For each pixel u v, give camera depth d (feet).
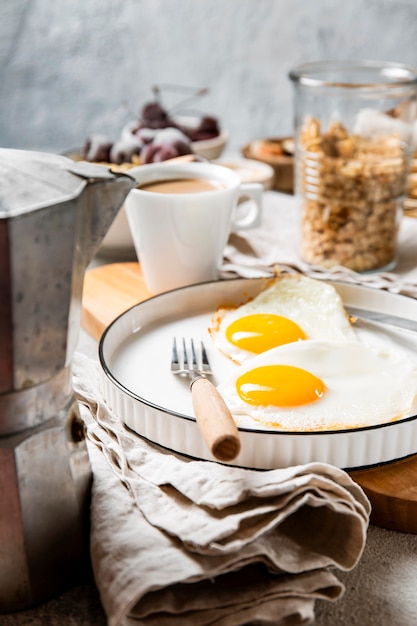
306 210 2.88
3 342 1.62
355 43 4.47
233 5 4.60
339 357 2.17
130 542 1.77
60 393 1.76
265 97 4.81
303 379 2.08
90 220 1.70
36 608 1.79
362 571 1.87
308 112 2.82
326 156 2.79
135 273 2.86
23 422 1.70
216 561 1.73
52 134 4.83
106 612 1.71
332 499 1.78
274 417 2.04
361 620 1.78
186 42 4.72
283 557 1.76
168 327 2.40
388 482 1.97
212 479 1.84
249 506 1.79
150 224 2.60
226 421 1.81
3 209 1.67
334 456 1.95
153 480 1.89
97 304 2.65
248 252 2.99
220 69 4.79
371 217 2.81
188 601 1.72
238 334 2.32
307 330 2.36
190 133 3.59
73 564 1.82
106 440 1.99
